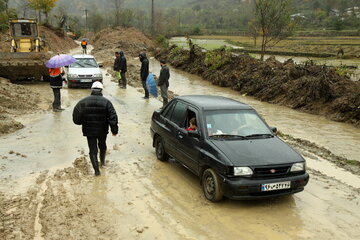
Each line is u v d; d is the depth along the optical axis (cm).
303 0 14500
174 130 719
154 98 1595
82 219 532
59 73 1244
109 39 5494
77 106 679
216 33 10831
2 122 1021
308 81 1627
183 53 3531
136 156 833
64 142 920
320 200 615
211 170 586
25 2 6203
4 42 3638
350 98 1389
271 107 1645
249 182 542
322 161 859
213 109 673
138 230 500
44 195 612
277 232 505
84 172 722
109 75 2344
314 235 499
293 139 1066
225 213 559
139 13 10338
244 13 14512
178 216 547
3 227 505
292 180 564
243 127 655
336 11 12700
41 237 484
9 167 743
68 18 9012
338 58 4538
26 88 1612
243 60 2344
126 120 1181
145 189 646
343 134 1170
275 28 2884
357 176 762
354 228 521
